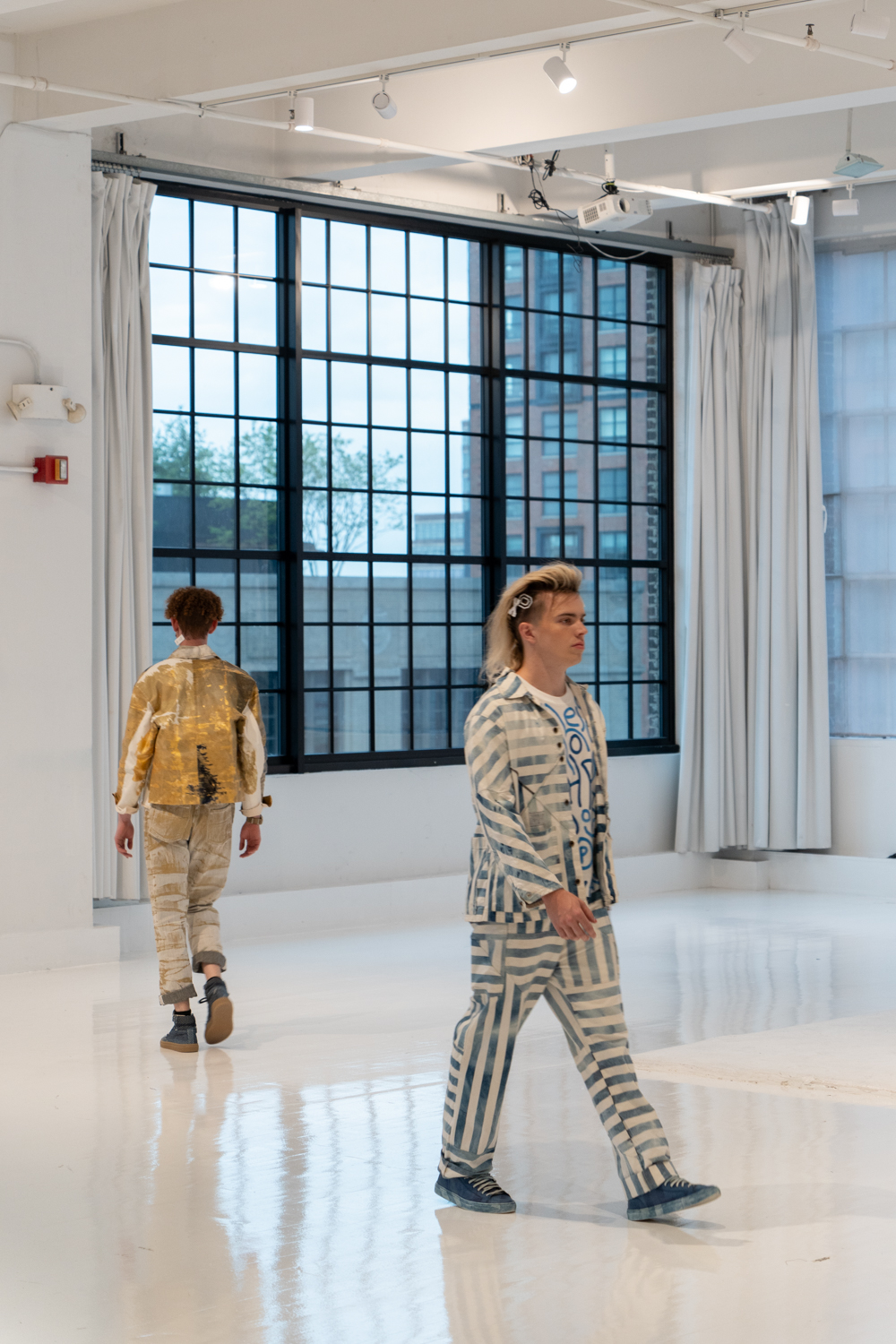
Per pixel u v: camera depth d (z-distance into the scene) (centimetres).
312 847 897
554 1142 438
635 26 643
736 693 1057
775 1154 423
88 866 766
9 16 716
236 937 845
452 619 971
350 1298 319
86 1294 324
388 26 672
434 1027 606
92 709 784
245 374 879
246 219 879
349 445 923
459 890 947
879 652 1035
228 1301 319
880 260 1029
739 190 956
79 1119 469
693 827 1052
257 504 886
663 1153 363
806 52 744
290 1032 596
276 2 694
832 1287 323
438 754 955
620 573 1057
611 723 1052
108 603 801
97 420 793
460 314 971
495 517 982
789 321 1042
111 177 798
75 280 768
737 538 1057
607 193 892
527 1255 344
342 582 920
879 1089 488
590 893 357
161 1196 392
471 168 965
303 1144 439
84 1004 659
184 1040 563
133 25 721
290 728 891
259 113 874
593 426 1038
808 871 1040
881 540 1033
